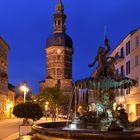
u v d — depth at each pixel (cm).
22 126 2398
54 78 13350
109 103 1709
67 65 13500
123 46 5762
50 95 10762
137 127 1797
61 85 13250
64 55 13475
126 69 5556
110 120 1673
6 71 8088
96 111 1723
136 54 5022
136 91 5003
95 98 1734
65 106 11288
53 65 13438
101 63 1688
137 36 5012
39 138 1331
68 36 13800
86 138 1154
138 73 4931
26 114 2620
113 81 1641
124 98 5338
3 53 7619
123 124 1702
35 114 2653
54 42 13488
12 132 3169
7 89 8394
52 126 1827
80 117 1780
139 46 4881
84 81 1675
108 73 1686
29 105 2656
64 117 7688
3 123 5359
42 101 10562
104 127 1667
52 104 10731
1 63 7419
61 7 13900
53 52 13488
